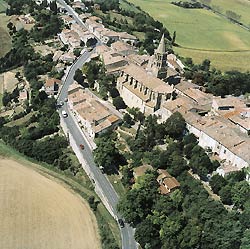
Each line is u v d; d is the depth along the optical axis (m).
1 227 193.62
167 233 178.88
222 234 173.50
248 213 179.25
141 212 192.75
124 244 186.12
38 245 185.38
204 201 189.75
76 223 198.38
